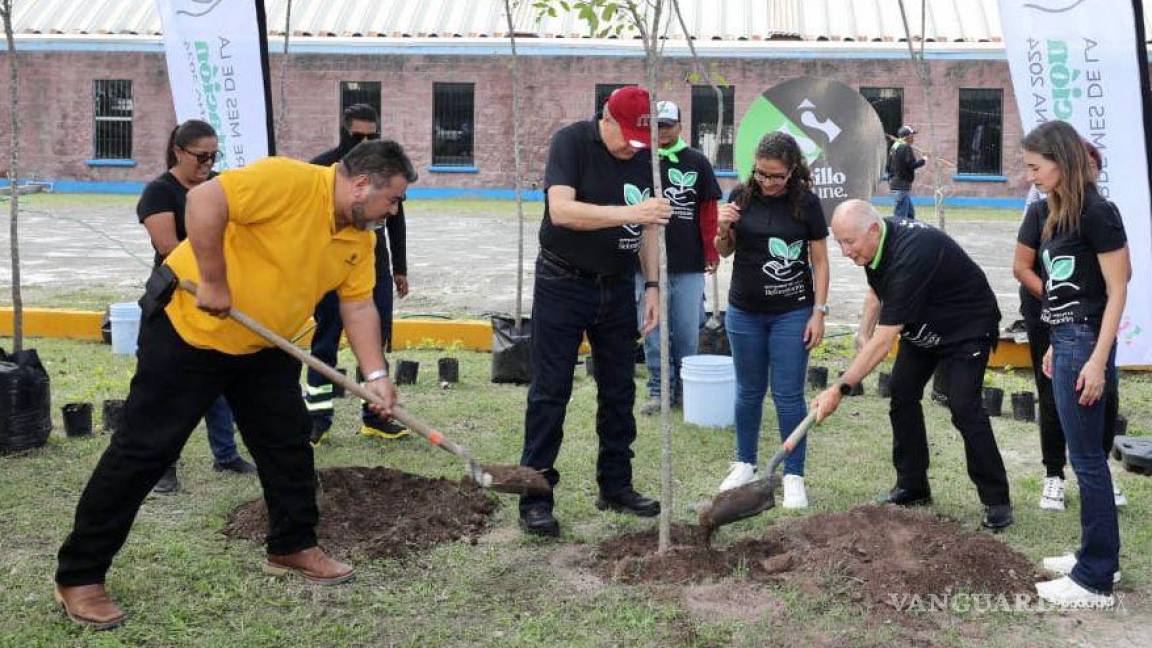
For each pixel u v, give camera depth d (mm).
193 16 7363
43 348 10031
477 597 4520
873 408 8039
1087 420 4418
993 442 5410
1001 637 4188
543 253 5152
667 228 7457
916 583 4535
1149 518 5602
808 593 4484
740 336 5875
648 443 7031
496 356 8805
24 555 4871
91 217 22938
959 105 29156
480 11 31828
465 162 31219
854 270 15945
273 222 4039
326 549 4941
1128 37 6406
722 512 4797
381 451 6723
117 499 4152
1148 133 6410
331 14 31703
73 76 31375
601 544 5094
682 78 29391
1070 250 4438
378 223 4242
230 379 4293
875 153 8570
